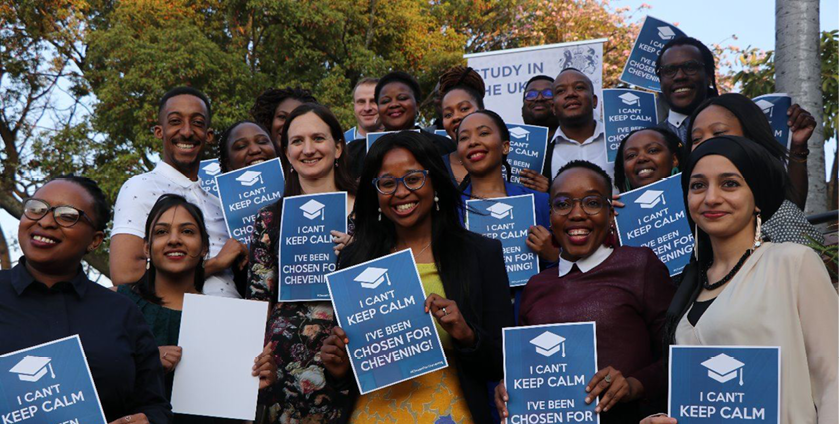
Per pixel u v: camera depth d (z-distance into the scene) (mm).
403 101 7102
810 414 3197
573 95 7133
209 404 4473
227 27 21297
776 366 3160
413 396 3977
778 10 8383
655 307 4297
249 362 4551
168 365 4445
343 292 3945
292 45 20531
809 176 8078
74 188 3713
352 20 21609
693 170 3631
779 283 3311
